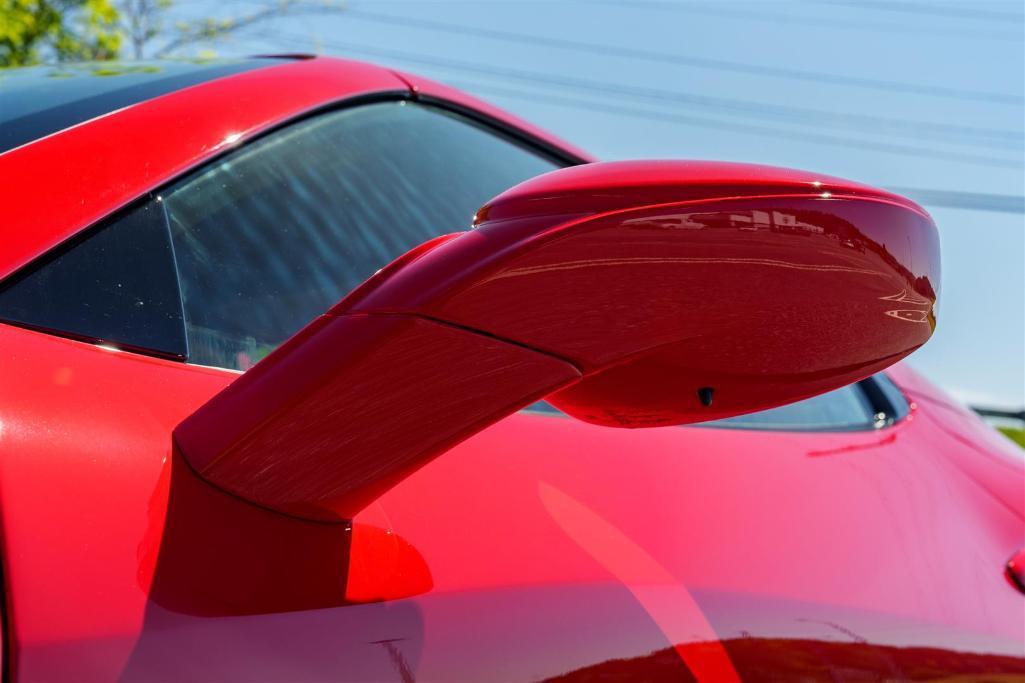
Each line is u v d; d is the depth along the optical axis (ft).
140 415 2.10
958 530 3.59
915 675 2.93
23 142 2.70
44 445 1.93
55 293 2.31
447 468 2.53
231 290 2.71
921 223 1.76
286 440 1.87
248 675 1.80
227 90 3.34
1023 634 3.26
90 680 1.65
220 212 2.88
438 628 2.12
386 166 3.84
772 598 2.75
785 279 1.65
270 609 1.90
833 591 2.91
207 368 2.46
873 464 3.76
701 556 2.74
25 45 35.24
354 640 1.97
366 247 3.36
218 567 1.88
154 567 1.82
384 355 1.74
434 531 2.32
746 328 1.71
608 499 2.76
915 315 1.79
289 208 3.15
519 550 2.41
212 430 1.95
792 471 3.40
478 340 1.72
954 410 4.99
